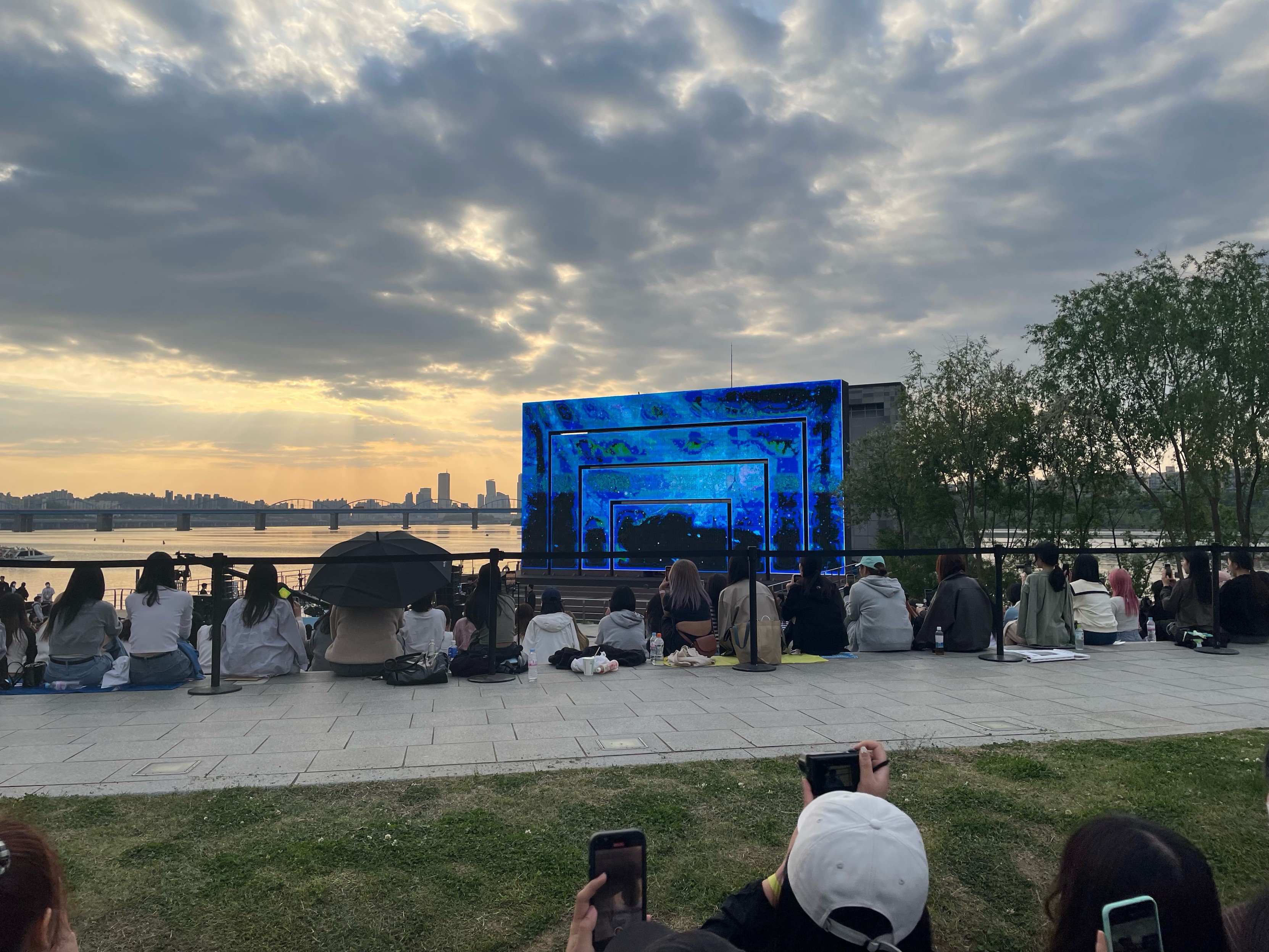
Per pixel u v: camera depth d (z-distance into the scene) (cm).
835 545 3112
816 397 3184
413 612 914
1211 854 360
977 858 362
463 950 295
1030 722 585
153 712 632
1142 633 1381
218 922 304
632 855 186
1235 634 970
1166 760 476
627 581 3309
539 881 337
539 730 566
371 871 342
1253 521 2048
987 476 2169
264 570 790
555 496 3641
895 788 435
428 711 631
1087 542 2077
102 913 307
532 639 914
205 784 444
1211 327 1880
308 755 504
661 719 600
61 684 724
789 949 163
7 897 126
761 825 391
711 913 321
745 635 828
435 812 404
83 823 388
